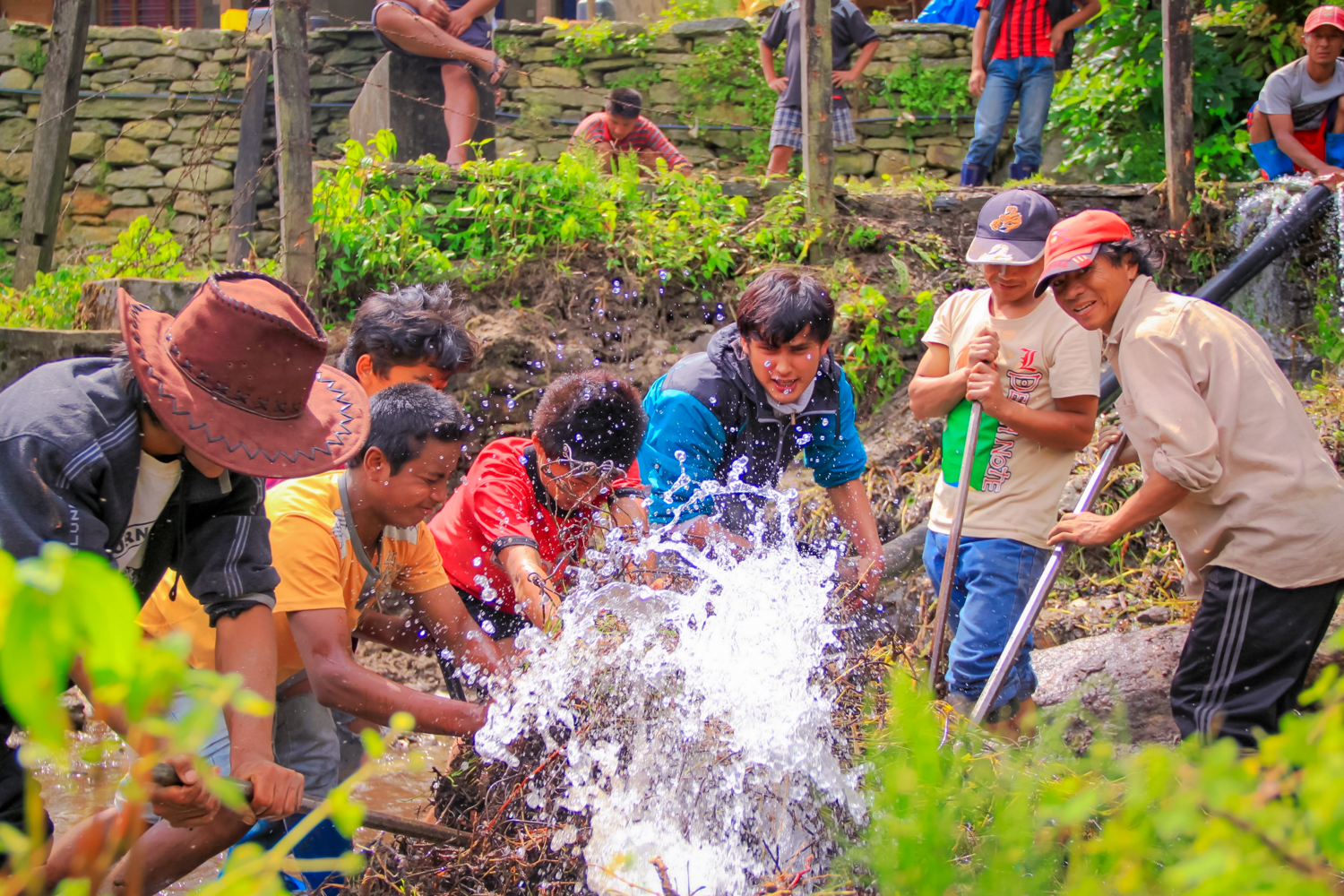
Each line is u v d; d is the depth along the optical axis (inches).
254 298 86.7
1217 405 121.1
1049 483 144.0
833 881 84.1
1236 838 37.1
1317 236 239.6
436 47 255.1
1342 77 257.4
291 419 89.6
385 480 107.0
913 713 50.5
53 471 78.4
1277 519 119.4
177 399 82.3
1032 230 139.8
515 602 130.7
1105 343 131.5
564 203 225.6
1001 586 140.8
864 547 143.6
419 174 223.9
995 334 141.0
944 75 361.7
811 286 126.0
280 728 116.3
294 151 210.5
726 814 96.2
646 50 364.2
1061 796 49.8
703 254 229.3
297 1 209.0
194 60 356.8
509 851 97.0
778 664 104.9
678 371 134.1
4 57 353.7
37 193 286.2
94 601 26.7
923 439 210.4
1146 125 314.5
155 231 277.7
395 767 117.6
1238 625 122.4
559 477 126.8
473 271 218.8
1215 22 322.3
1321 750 37.8
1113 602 184.2
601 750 101.8
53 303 246.4
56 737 27.4
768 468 135.5
